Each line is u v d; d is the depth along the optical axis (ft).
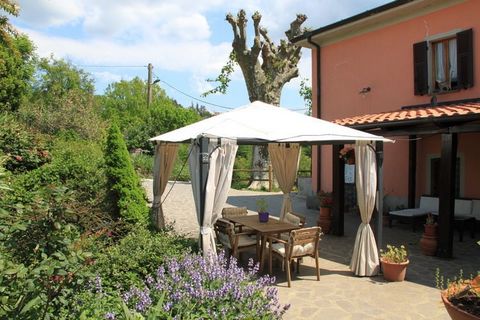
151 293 12.78
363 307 16.89
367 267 21.17
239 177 71.31
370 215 21.54
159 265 16.62
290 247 19.63
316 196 44.60
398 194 38.27
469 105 28.45
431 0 33.91
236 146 19.25
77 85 141.08
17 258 10.05
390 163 38.96
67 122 60.49
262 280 13.79
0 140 34.12
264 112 23.80
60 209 10.12
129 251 17.29
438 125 25.00
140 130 90.63
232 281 12.86
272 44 61.05
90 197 24.64
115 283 15.05
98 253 15.01
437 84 35.04
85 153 36.55
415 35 36.11
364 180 21.45
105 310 11.89
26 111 61.36
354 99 41.55
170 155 28.60
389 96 38.34
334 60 43.62
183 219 36.55
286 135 19.83
